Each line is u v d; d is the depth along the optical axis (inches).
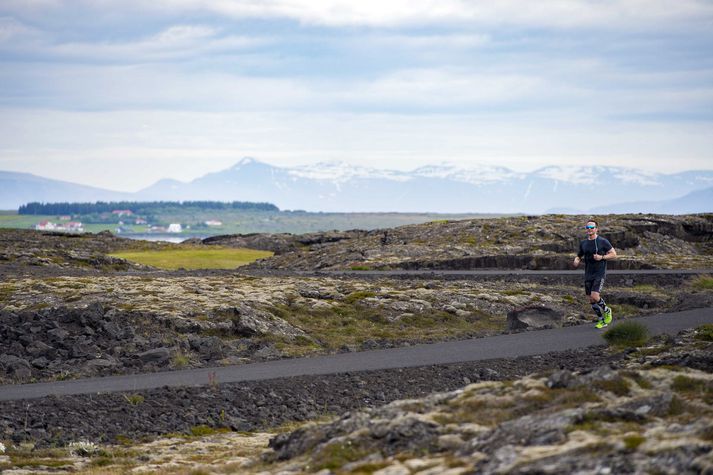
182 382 2213.3
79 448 1585.9
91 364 2517.2
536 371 2194.9
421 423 1105.4
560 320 3038.9
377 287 4013.3
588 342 2544.3
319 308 3481.8
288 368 2417.6
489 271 5260.8
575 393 1144.2
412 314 3444.9
